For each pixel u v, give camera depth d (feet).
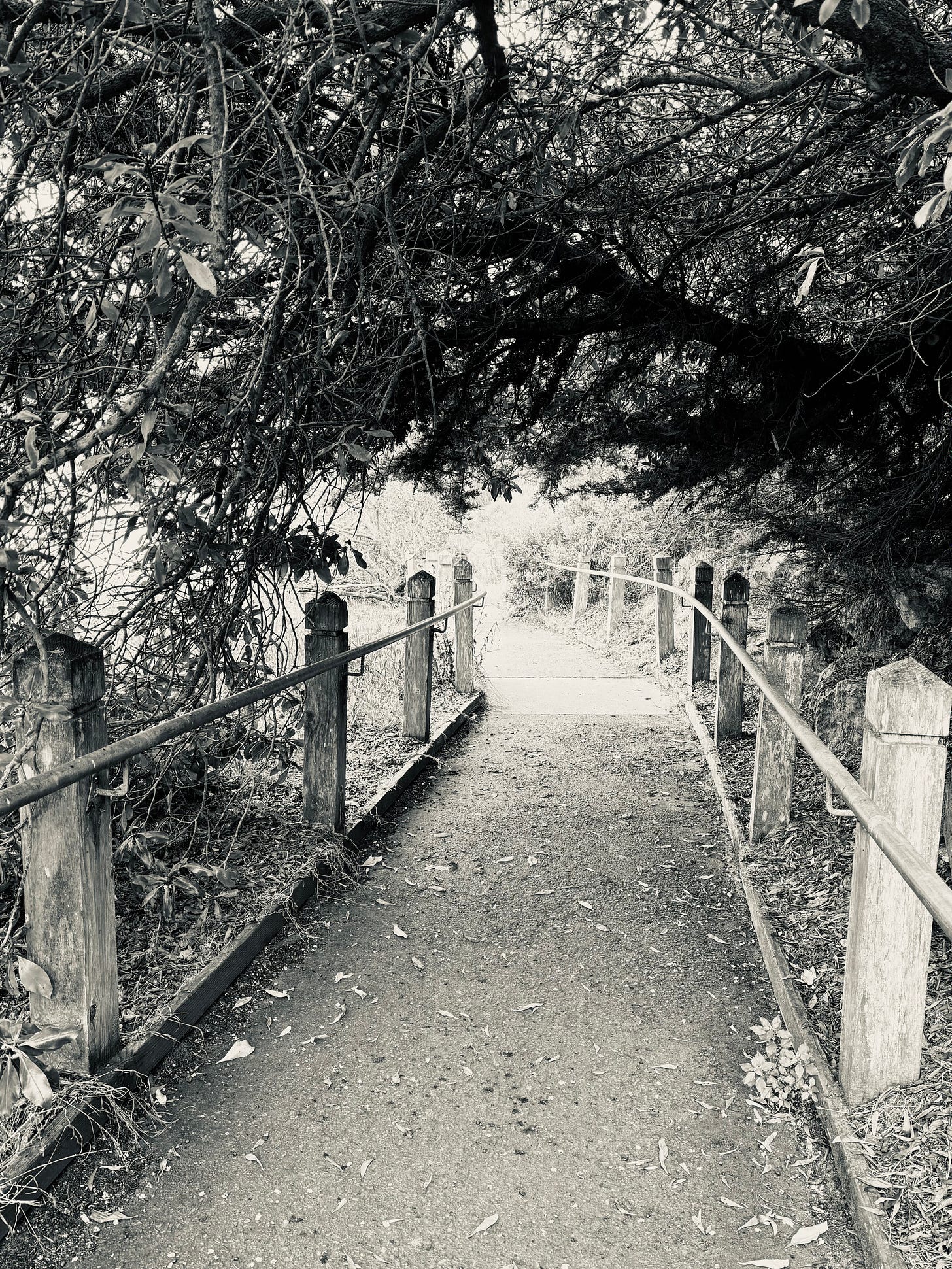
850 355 14.92
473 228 14.47
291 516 14.58
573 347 16.28
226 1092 10.44
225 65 10.78
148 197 7.59
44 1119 9.07
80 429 11.81
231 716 15.81
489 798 21.71
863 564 15.43
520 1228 8.43
